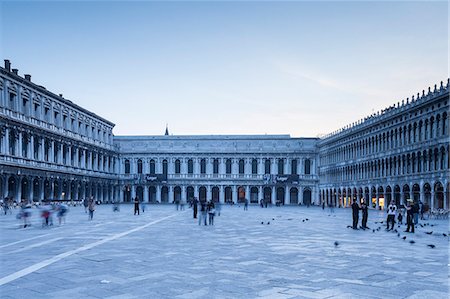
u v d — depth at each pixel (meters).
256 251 25.41
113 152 149.38
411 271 19.44
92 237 32.72
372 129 104.44
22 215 42.53
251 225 46.22
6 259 22.31
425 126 79.88
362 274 18.77
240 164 156.62
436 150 75.50
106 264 20.97
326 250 25.88
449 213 63.09
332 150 135.62
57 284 16.83
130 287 16.38
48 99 103.00
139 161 157.12
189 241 30.39
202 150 156.38
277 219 58.34
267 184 151.88
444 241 30.72
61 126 109.50
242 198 156.38
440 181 73.06
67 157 112.31
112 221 51.38
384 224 48.25
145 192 155.75
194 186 155.75
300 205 147.88
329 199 136.38
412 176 83.19
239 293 15.55
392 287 16.45
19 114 89.19
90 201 54.78
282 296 15.17
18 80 88.62
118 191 155.38
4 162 80.38
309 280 17.58
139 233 36.16
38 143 96.88
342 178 125.31
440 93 72.94
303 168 153.25
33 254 23.97
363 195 108.00
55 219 53.91
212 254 24.19
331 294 15.44
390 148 94.56
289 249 26.27
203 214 46.00
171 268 20.00
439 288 16.31
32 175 91.88
